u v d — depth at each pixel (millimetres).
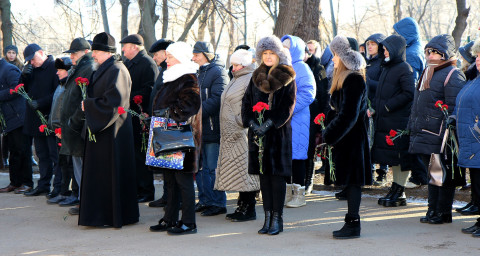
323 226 5574
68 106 6422
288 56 5215
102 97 5715
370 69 7449
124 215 5797
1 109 7871
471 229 5137
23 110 7930
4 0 12148
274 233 5230
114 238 5320
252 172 5262
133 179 5902
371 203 6617
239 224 5777
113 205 5684
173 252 4711
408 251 4578
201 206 6488
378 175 8086
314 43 7398
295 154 6305
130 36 7199
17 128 7891
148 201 7207
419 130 5648
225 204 6355
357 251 4605
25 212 6625
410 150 5758
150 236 5352
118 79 5727
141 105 7066
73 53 6566
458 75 5469
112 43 5891
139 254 4684
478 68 5062
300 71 6160
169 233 5328
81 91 6246
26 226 5922
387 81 6496
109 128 5703
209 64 6430
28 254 4828
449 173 5414
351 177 4980
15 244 5195
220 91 6266
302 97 6125
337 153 5051
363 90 4922
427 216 5613
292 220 5848
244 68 5969
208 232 5438
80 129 6137
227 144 5895
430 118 5559
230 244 4938
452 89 5426
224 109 5926
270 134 5164
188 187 5355
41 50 7652
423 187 7395
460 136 5168
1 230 5762
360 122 5035
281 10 10469
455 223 5574
